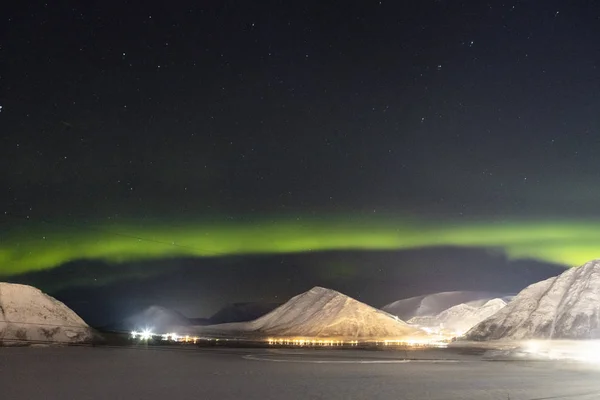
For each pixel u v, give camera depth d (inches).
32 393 1743.4
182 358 3757.4
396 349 6043.3
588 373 2652.6
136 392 1785.2
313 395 1744.6
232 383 2085.4
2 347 4904.0
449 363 3484.3
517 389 1903.3
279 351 5300.2
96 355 3912.4
